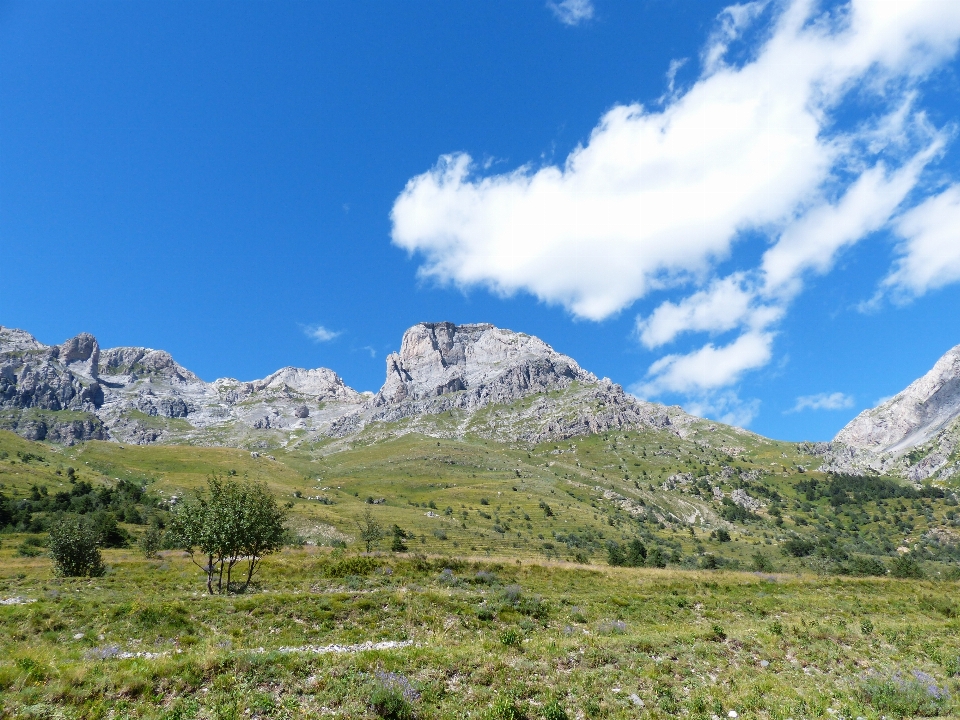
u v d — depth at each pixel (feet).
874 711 66.28
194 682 59.31
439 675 65.72
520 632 106.32
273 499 161.48
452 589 143.02
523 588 156.56
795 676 77.36
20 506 560.61
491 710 57.52
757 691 69.97
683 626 116.16
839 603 147.02
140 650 84.64
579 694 64.95
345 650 81.51
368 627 102.89
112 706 54.34
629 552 413.18
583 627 113.60
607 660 77.46
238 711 54.70
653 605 134.10
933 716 66.03
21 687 55.62
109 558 257.75
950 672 87.61
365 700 57.52
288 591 151.94
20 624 93.86
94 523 357.00
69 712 52.60
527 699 62.69
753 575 190.70
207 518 148.36
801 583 174.60
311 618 104.42
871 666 86.58
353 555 189.57
